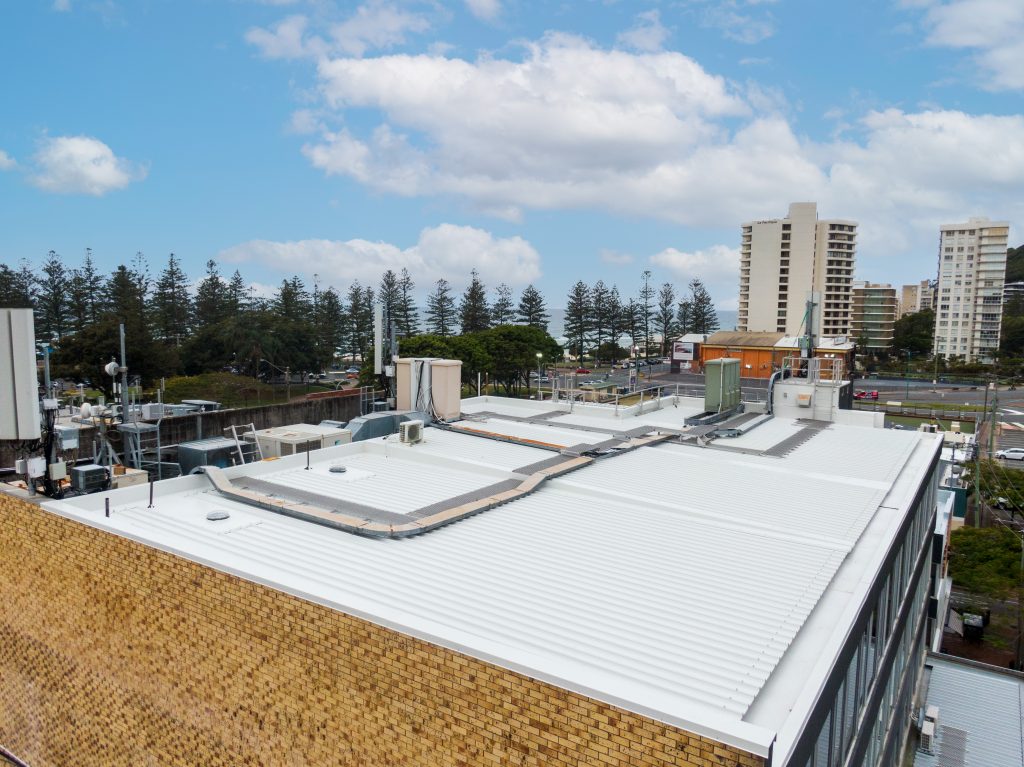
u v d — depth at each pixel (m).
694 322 141.38
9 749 14.07
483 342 79.62
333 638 8.72
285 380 89.75
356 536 11.89
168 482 14.24
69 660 12.34
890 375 117.81
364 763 8.56
